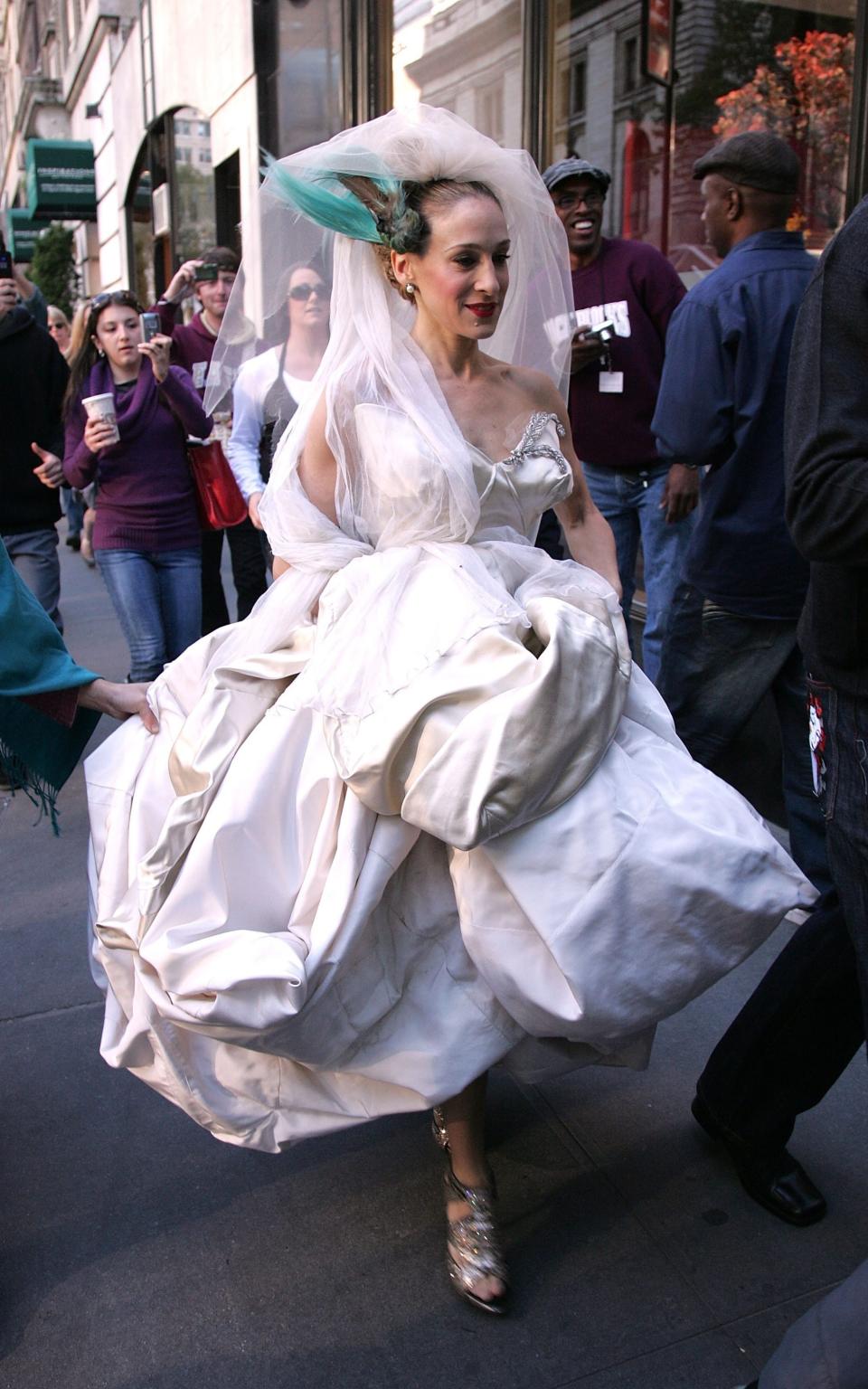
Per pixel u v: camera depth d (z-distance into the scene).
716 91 5.74
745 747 4.18
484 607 1.93
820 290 1.71
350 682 1.94
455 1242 2.14
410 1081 1.98
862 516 1.66
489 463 2.09
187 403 4.39
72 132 20.45
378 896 1.92
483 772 1.79
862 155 5.05
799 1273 2.17
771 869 1.91
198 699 2.23
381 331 2.04
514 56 6.18
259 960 1.81
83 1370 1.99
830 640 1.85
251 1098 2.07
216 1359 2.01
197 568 4.61
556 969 1.89
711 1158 2.47
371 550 2.15
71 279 21.30
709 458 3.18
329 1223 2.31
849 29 5.17
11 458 4.65
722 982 3.13
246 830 1.95
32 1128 2.61
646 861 1.85
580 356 4.25
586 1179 2.41
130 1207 2.36
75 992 3.16
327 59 7.30
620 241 4.50
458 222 1.96
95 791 2.22
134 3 12.34
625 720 2.05
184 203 10.95
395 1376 1.97
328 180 1.98
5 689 2.20
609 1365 1.99
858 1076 2.73
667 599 4.54
